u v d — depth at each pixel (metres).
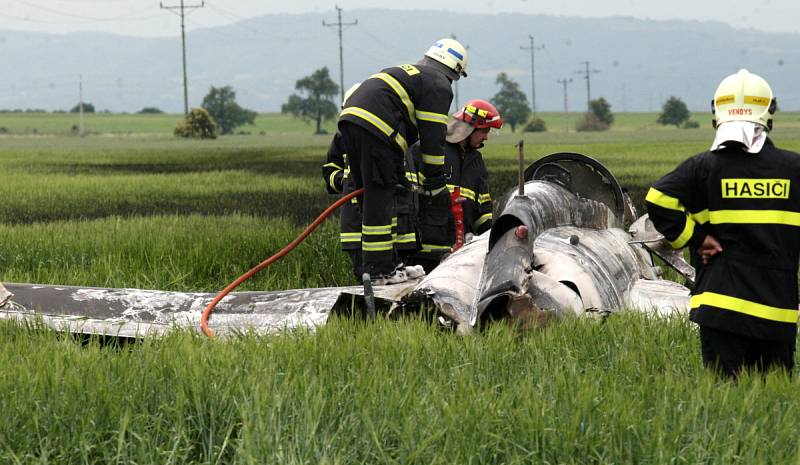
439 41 14.62
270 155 96.81
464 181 16.42
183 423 7.95
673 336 11.44
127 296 12.99
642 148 101.69
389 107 13.90
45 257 20.53
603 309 12.55
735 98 9.23
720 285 9.13
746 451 7.51
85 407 8.30
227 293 12.97
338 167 16.67
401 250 15.00
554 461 7.44
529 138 180.25
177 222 26.41
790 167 9.03
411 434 7.51
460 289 12.27
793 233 9.03
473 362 10.05
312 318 12.00
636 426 7.71
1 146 146.12
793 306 9.12
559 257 12.95
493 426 7.88
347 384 8.88
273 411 7.76
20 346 10.84
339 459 7.10
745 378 8.95
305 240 21.91
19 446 7.72
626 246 14.88
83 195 41.31
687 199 9.27
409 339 10.50
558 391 8.59
